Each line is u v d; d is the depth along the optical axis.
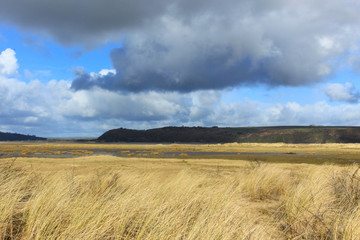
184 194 4.88
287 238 3.64
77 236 2.79
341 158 40.78
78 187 5.51
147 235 3.07
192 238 3.02
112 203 3.80
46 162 24.81
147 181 6.50
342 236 3.55
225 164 26.08
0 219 2.98
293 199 5.08
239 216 4.08
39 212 3.24
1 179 4.84
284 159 38.38
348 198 5.24
